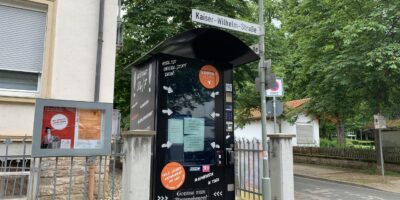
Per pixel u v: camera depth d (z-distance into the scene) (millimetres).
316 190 12430
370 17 15000
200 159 5770
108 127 4488
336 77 15406
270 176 7156
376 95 16484
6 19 6812
